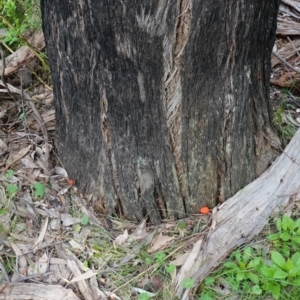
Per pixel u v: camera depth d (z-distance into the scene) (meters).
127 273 1.24
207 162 1.26
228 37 1.10
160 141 1.21
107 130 1.25
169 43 1.08
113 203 1.35
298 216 1.27
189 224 1.32
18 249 1.29
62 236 1.32
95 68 1.15
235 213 1.28
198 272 1.19
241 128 1.24
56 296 1.19
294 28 1.96
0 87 1.70
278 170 1.29
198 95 1.16
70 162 1.41
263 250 1.23
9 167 1.48
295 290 1.16
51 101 1.70
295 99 1.67
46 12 1.19
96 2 1.05
